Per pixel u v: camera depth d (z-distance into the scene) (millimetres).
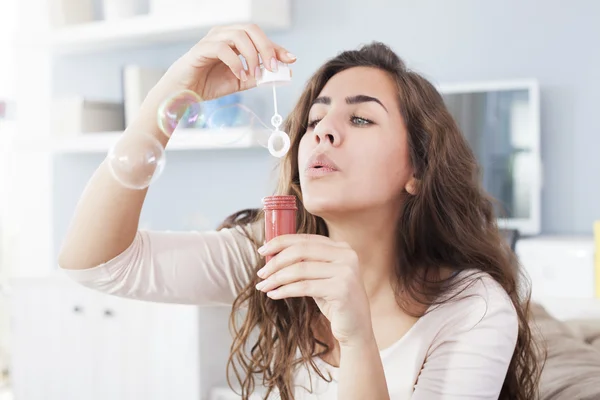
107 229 1115
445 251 1248
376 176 1124
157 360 2492
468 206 1260
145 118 1105
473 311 1136
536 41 3145
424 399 1101
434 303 1179
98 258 1135
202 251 1260
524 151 3066
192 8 3268
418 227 1211
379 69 1195
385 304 1213
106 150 3488
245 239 1309
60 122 3602
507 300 1155
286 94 3463
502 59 3193
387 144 1135
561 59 3115
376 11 3354
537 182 3055
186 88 1132
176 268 1229
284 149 1046
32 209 3832
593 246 2742
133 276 1191
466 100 3139
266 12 3287
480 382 1091
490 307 1130
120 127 3637
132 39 3533
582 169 3105
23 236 3818
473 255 1243
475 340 1112
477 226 1280
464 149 1269
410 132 1179
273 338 1275
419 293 1191
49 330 2756
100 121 3596
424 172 1191
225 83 1173
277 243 958
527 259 2844
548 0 3121
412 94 1182
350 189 1109
